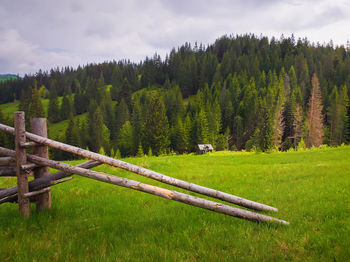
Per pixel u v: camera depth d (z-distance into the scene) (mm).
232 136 106688
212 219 5145
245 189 8336
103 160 4641
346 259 3162
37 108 127125
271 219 4629
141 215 5637
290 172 11727
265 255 3344
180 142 90188
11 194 4934
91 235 4328
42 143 4836
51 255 3486
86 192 8133
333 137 79688
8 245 3781
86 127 129250
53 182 5027
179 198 4539
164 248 3666
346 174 9672
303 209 5512
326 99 104375
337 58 163125
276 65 163125
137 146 95750
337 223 4477
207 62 194375
